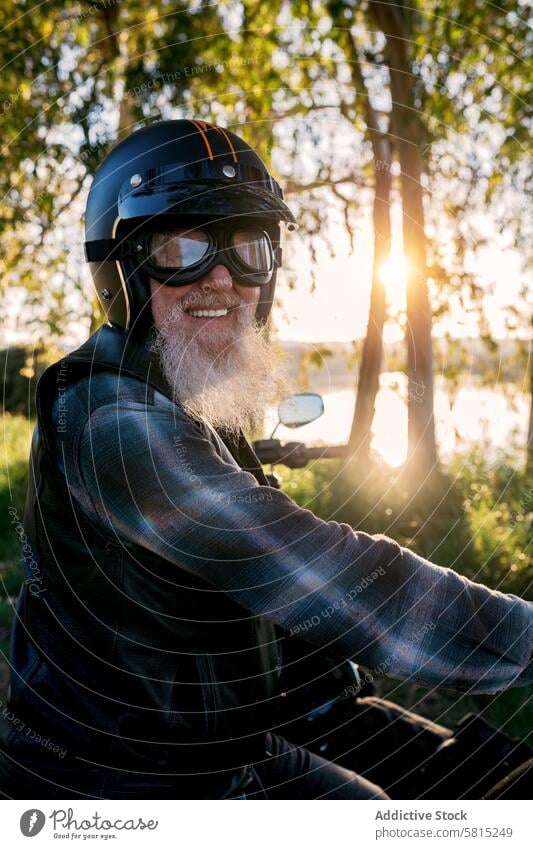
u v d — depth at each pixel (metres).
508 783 1.29
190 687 1.09
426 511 3.15
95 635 1.08
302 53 3.65
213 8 3.87
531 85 3.81
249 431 1.22
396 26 3.16
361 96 3.37
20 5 3.88
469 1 3.54
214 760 1.13
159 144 1.15
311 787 1.39
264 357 1.17
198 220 1.10
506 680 0.99
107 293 1.18
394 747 1.51
